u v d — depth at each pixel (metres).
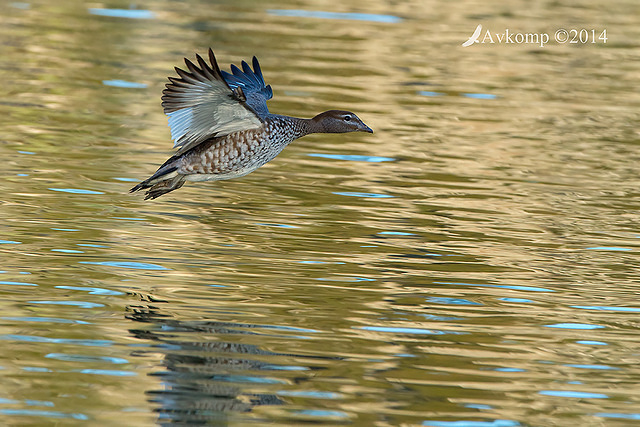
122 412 9.11
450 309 12.25
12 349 10.30
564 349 11.21
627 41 31.42
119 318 11.31
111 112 20.77
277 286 12.68
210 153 12.40
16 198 15.42
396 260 13.98
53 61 24.31
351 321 11.68
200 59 10.95
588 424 9.40
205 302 11.97
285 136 12.95
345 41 28.92
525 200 17.25
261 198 16.58
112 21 29.17
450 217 16.09
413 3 35.44
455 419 9.34
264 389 9.75
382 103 22.88
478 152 19.98
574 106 23.88
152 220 15.04
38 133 19.00
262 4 33.53
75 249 13.50
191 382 9.80
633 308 12.63
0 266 12.66
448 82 25.39
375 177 18.09
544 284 13.34
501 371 10.51
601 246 15.11
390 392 9.84
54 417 8.93
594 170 19.28
